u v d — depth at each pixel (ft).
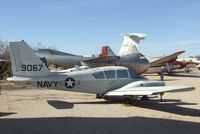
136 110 46.73
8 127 33.68
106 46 131.34
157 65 139.13
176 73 169.99
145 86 53.16
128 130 32.53
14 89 79.56
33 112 44.14
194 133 31.19
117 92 52.70
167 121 37.78
